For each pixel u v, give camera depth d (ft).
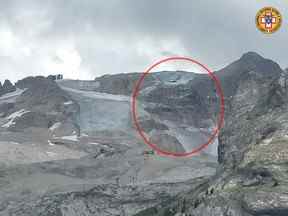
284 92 398.21
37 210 552.82
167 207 423.23
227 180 347.36
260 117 400.06
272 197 311.27
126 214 531.09
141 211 487.20
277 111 385.50
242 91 469.57
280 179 320.91
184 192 460.14
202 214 350.23
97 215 536.01
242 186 336.08
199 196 368.68
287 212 308.60
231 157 385.91
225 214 330.95
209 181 394.32
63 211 543.39
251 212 315.78
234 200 330.54
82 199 553.23
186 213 373.20
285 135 348.59
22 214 552.82
